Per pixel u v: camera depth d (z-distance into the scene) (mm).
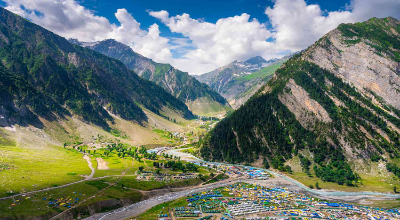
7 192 193375
